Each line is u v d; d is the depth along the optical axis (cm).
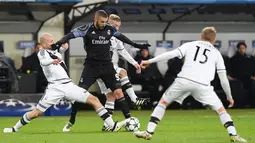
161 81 7662
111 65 4591
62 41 4331
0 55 7156
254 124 5453
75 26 7900
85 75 4541
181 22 8194
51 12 7456
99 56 4531
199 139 4006
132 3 7194
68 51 7800
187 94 3697
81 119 6166
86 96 4422
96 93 7494
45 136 4247
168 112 7256
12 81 7112
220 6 7769
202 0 7238
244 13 8169
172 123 5525
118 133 4456
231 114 6888
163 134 4378
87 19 7800
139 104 4978
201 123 5528
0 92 7088
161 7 7781
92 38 4472
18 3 6919
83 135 4309
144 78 7631
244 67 7956
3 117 6625
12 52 7800
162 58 3656
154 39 8306
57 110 6881
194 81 3634
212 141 3872
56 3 6962
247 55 8062
